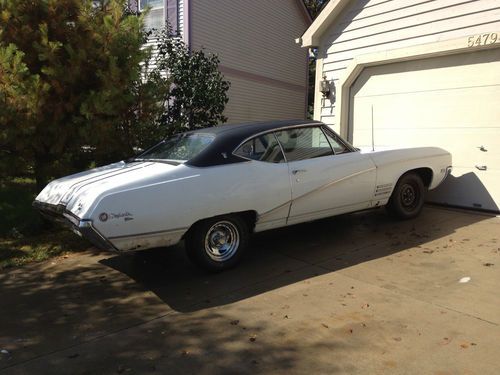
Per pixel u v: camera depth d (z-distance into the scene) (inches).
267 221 208.1
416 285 174.7
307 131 225.6
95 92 259.3
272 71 652.7
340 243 233.0
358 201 239.3
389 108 333.7
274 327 147.7
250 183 198.1
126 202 169.6
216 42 529.7
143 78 302.2
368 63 338.3
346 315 153.0
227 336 143.3
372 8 333.1
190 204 182.1
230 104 570.9
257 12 606.9
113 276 200.7
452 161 296.7
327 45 367.6
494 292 164.9
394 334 138.6
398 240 232.5
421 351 128.4
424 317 148.4
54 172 267.0
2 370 128.1
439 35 296.5
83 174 212.2
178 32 416.8
